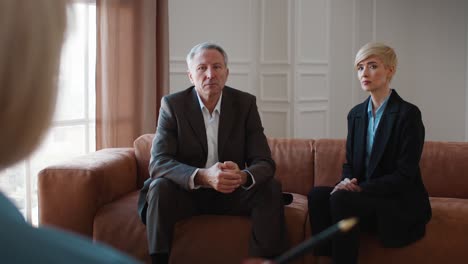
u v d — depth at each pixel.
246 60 5.05
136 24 4.00
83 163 2.67
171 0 4.69
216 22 4.91
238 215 2.52
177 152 2.62
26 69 0.39
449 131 5.51
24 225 0.33
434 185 2.83
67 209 2.55
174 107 2.63
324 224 2.38
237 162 2.63
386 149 2.40
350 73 5.46
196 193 2.54
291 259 0.48
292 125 5.04
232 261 2.43
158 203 2.34
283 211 2.45
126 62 3.98
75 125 3.92
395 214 2.28
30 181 3.53
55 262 0.31
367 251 2.37
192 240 2.45
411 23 5.49
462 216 2.41
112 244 2.53
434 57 5.48
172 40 4.71
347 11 5.36
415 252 2.32
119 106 3.98
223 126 2.63
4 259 0.30
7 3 0.38
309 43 5.09
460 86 5.43
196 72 2.60
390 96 2.45
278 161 2.97
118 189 2.80
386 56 2.41
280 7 4.99
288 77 5.00
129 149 3.15
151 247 2.32
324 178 2.90
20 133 0.41
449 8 5.40
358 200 2.31
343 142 2.96
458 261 2.30
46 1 0.40
